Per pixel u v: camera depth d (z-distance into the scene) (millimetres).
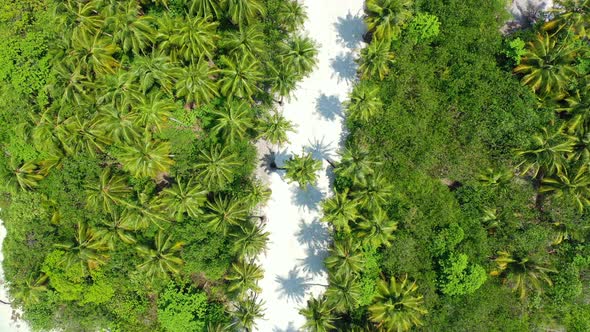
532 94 27891
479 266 27172
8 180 27375
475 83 28109
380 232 25984
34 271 27391
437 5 28266
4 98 27047
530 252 28109
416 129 28094
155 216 26484
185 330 27562
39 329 27938
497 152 28188
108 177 27406
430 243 27938
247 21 27062
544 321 28453
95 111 26453
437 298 27500
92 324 27969
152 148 26859
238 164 26766
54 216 28047
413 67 28438
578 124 27016
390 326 25562
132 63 27828
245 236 25844
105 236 26562
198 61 25922
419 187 28312
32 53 26719
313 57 27938
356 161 25844
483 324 27562
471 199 28438
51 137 26484
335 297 25938
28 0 27594
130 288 28234
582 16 26516
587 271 28297
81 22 25609
